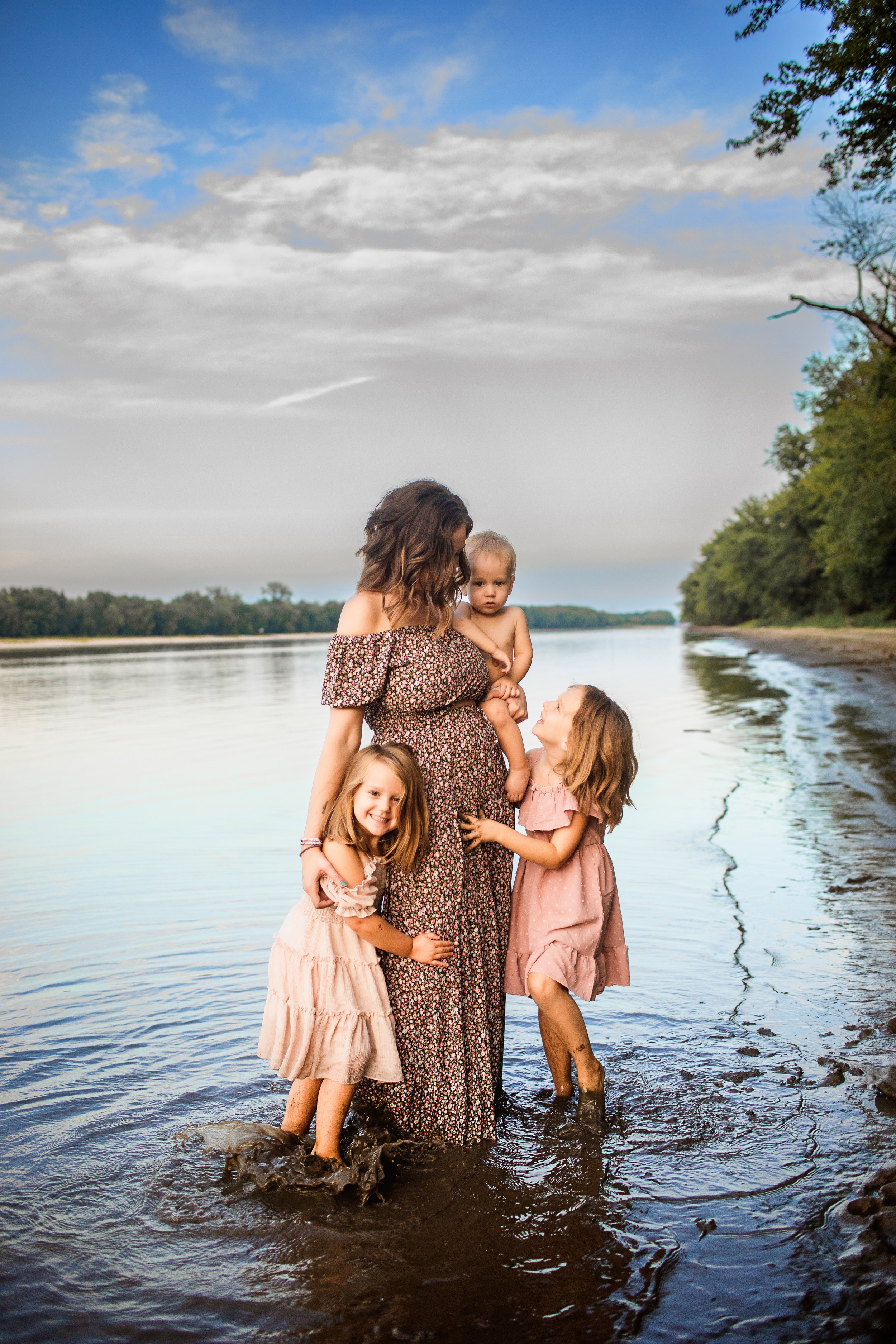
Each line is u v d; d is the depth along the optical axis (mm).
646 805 8023
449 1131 2816
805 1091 2984
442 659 2992
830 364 38094
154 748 12828
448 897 2943
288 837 7105
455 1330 1934
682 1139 2725
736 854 6184
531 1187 2516
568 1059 3119
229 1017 3613
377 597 3016
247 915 4988
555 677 25078
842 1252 2168
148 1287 2088
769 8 10453
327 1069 2713
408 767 2828
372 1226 2334
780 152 11250
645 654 41438
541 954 3039
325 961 2758
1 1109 2930
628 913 4922
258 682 28234
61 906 5203
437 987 2898
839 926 4598
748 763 10195
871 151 11148
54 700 22656
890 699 15938
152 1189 2500
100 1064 3234
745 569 78125
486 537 3346
